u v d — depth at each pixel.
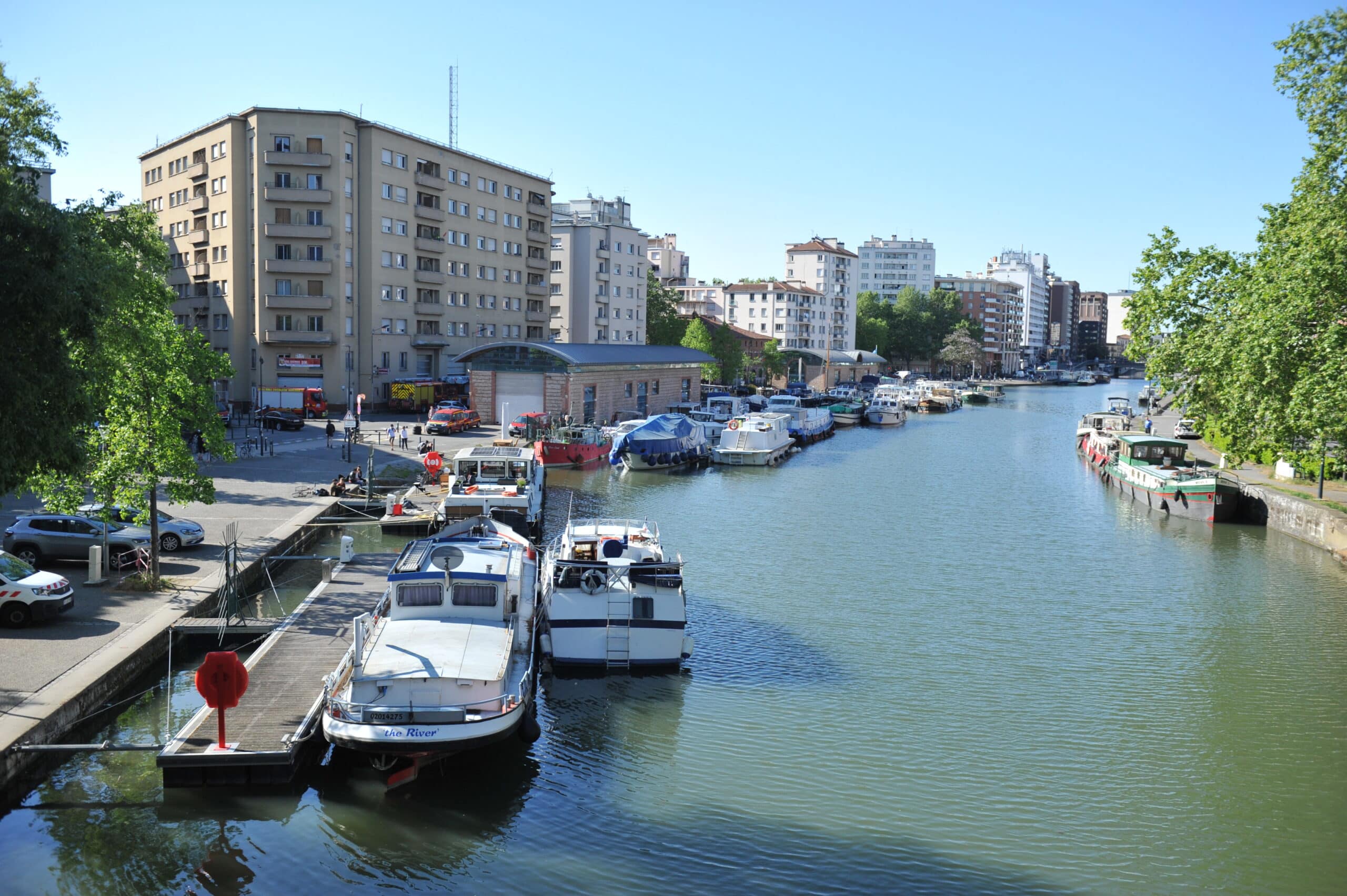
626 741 19.61
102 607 24.00
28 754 16.70
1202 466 57.50
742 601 29.62
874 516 44.97
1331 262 31.42
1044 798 17.62
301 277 80.50
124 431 25.22
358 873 14.85
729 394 110.25
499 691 18.17
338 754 18.45
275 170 79.50
